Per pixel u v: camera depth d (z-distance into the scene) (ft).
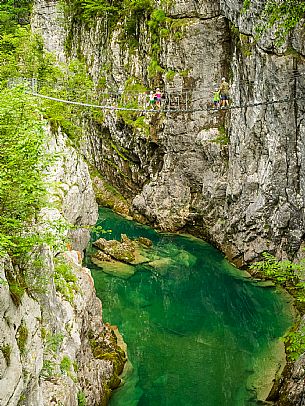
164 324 71.67
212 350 65.21
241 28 91.97
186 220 107.14
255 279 83.97
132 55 125.18
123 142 123.24
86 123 136.26
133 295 79.51
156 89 111.34
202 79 104.83
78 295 53.72
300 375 53.16
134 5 119.65
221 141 100.32
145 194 115.34
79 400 45.01
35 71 93.86
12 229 34.47
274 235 83.92
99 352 58.65
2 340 28.30
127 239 97.81
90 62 141.59
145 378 58.54
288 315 72.43
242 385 57.82
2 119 35.27
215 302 77.97
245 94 91.86
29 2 170.40
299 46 77.82
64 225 39.99
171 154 110.11
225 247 94.79
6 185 32.53
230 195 94.38
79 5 146.10
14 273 34.42
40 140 34.83
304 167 78.28
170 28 108.88
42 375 40.29
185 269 89.04
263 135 86.48
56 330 45.14
